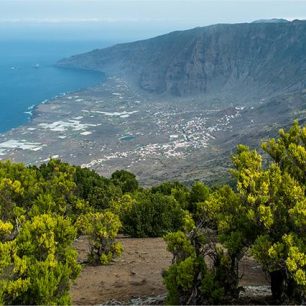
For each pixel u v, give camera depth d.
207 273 12.62
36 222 14.38
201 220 14.99
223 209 13.49
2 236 14.40
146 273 18.31
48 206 23.59
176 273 12.59
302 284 10.73
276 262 11.30
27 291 12.07
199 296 12.48
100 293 15.69
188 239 13.67
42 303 11.87
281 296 12.30
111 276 17.97
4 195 22.55
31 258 13.07
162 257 21.20
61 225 15.41
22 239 13.92
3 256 12.27
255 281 15.98
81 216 23.14
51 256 12.85
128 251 22.62
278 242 11.38
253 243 12.48
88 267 19.56
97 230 20.11
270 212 11.70
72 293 15.71
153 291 15.63
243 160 13.88
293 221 12.03
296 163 13.94
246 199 12.69
